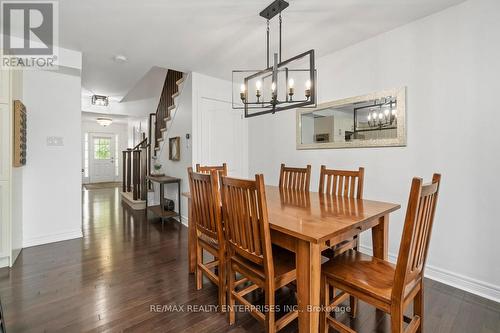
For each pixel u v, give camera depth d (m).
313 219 1.44
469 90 2.00
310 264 1.25
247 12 2.20
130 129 9.05
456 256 2.10
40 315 1.68
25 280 2.14
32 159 2.96
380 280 1.29
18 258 2.59
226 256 1.74
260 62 3.37
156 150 5.21
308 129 3.27
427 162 2.24
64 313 1.71
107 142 9.68
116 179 9.88
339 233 1.25
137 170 5.23
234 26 2.43
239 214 1.51
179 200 4.02
